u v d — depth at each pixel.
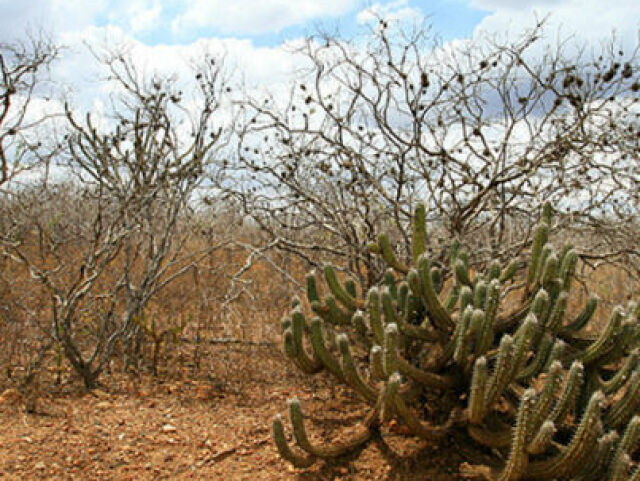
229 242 4.66
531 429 2.37
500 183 4.58
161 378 4.23
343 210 4.69
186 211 4.62
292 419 2.86
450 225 4.80
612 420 2.66
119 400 3.79
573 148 4.36
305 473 3.01
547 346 2.93
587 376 3.01
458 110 4.57
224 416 3.63
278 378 4.30
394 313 3.20
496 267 3.46
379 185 4.58
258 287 5.90
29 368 3.76
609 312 5.46
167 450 3.19
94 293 4.91
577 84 4.27
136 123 4.20
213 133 4.48
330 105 4.73
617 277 6.64
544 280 3.16
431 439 2.94
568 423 3.00
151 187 4.36
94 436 3.27
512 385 2.99
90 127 4.05
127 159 4.18
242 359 4.48
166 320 5.04
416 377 2.98
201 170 4.46
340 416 3.63
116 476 2.93
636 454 2.87
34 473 2.87
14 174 3.93
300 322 3.24
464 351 2.92
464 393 3.24
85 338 4.76
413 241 3.75
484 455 2.96
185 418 3.58
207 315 4.86
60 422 3.40
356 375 3.01
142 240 4.47
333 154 4.88
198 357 4.48
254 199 5.09
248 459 3.14
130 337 4.30
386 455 3.12
